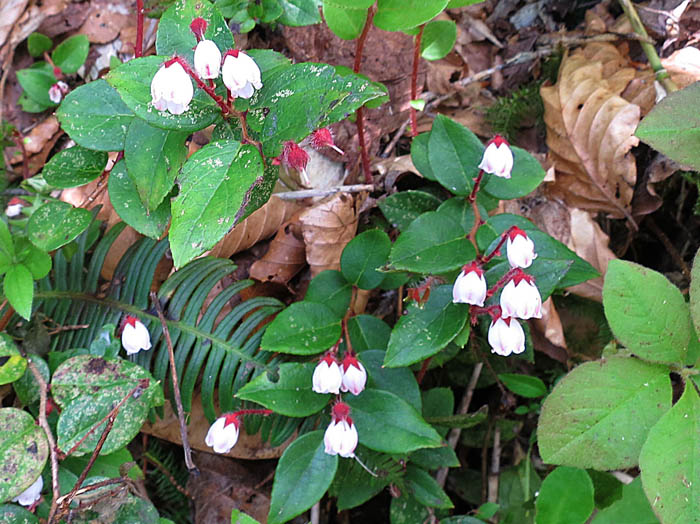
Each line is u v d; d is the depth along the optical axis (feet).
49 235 0.48
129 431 0.46
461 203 0.53
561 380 0.42
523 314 0.43
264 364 0.54
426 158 0.55
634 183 0.62
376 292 0.62
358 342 0.53
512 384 0.56
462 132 0.52
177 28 0.43
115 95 0.46
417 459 0.53
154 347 0.54
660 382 0.42
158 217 0.47
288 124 0.40
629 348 0.42
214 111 0.43
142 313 0.55
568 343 0.62
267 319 0.58
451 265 0.47
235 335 0.54
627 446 0.41
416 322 0.47
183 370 0.57
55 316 0.56
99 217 0.63
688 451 0.39
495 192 0.52
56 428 0.48
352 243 0.54
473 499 0.61
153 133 0.44
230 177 0.37
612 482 0.48
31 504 0.44
